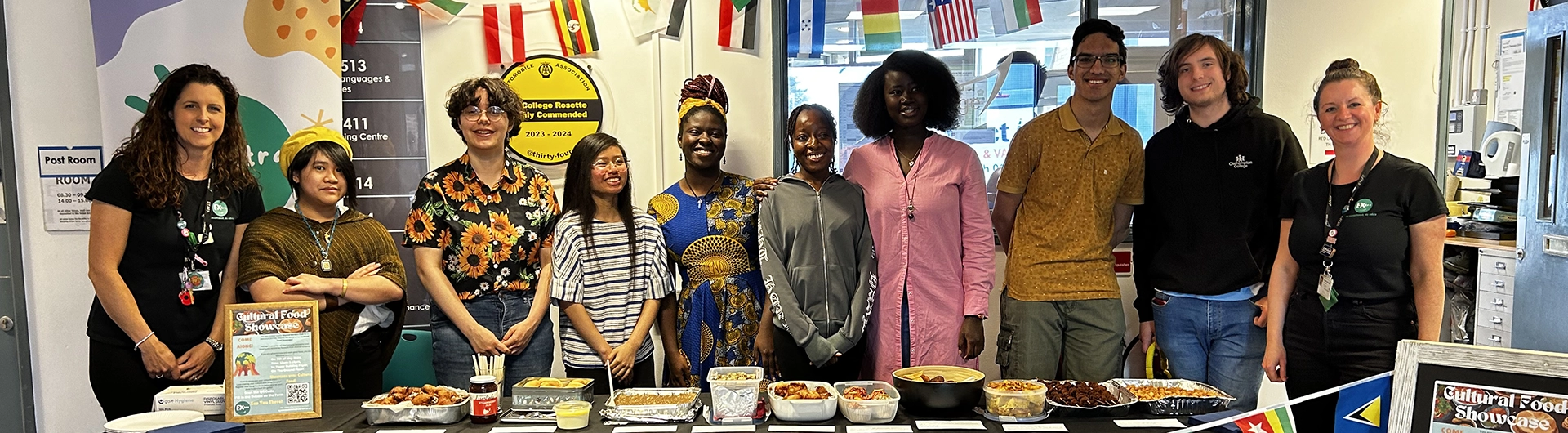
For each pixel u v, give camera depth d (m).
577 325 2.63
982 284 2.81
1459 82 3.54
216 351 2.70
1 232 3.19
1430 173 2.36
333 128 3.10
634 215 2.71
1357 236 2.42
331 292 2.57
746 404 1.97
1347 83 2.43
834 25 3.48
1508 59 3.48
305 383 2.06
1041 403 1.98
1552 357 1.38
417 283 3.34
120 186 2.59
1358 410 1.55
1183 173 2.86
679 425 1.96
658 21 3.34
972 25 3.38
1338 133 2.45
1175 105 2.91
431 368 2.99
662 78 3.37
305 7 3.05
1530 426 1.38
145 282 2.64
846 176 2.93
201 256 2.67
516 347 2.70
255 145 3.05
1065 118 2.87
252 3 3.03
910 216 2.79
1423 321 2.36
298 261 2.59
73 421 3.33
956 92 2.87
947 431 1.89
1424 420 1.46
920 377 2.13
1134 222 3.08
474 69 3.31
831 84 3.51
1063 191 2.85
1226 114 2.80
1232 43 3.58
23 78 3.17
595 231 2.65
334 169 2.62
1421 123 3.56
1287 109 3.51
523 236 2.74
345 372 2.66
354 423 2.01
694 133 2.73
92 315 2.69
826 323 2.67
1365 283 2.43
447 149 3.33
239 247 2.73
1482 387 1.42
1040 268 2.86
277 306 2.07
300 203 2.66
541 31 3.31
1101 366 2.82
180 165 2.67
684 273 2.82
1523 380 1.40
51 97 3.19
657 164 3.39
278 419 2.03
